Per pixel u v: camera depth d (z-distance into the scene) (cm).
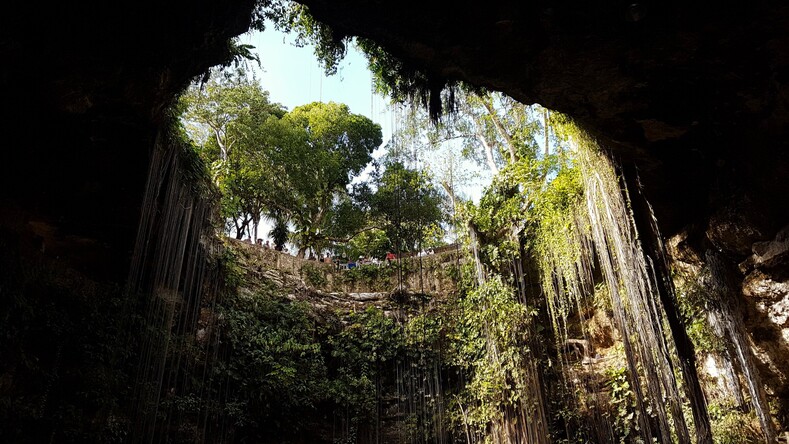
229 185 1494
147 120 779
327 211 1759
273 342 1220
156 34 667
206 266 1146
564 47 671
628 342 816
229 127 1584
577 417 1168
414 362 1330
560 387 1216
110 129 773
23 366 708
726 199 820
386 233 1556
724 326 898
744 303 855
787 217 758
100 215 873
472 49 700
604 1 608
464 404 1252
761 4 580
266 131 1619
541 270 1270
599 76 706
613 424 1141
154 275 841
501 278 1282
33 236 857
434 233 1399
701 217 879
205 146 1622
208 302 1151
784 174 721
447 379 1330
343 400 1249
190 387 1030
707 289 910
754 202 779
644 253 834
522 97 778
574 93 746
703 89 712
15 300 709
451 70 752
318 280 1453
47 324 755
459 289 1368
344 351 1330
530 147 1348
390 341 1352
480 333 1276
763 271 807
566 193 1180
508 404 1170
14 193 803
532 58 702
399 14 679
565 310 1252
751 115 713
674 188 869
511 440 1143
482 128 1432
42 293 778
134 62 684
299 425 1178
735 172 790
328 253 1812
